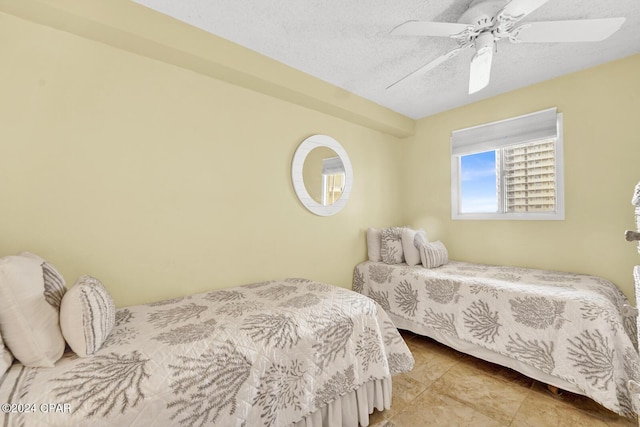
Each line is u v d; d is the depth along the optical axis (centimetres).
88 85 149
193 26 165
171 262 177
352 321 151
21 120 133
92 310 104
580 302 163
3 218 129
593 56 204
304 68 215
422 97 271
